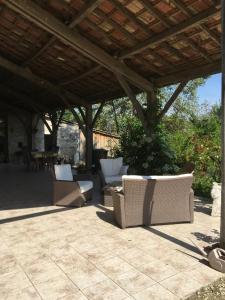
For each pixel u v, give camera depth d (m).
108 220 4.60
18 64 8.61
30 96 12.50
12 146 15.03
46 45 6.72
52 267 3.01
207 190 6.36
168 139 7.62
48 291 2.57
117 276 2.82
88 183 5.97
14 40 7.12
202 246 3.52
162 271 2.91
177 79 6.87
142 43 5.66
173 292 2.54
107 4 4.79
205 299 2.46
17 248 3.50
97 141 14.86
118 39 5.83
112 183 5.86
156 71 6.95
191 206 4.37
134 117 8.59
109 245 3.56
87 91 9.89
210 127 7.32
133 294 2.52
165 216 4.27
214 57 5.90
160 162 7.23
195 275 2.83
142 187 4.09
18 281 2.74
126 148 7.90
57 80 9.39
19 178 9.55
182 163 7.43
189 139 7.51
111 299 2.45
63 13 5.37
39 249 3.47
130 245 3.56
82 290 2.58
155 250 3.41
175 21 4.86
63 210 5.24
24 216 4.86
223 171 3.05
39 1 5.17
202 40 5.35
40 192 7.08
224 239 3.07
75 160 15.78
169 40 5.54
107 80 8.50
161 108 7.58
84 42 5.82
